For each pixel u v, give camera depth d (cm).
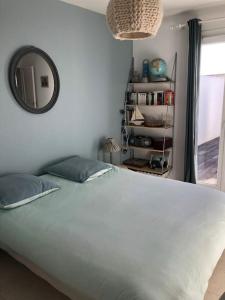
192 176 355
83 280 138
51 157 297
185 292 128
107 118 370
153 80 366
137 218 187
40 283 203
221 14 314
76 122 323
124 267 137
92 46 328
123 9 144
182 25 331
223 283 199
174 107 371
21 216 193
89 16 318
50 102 285
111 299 127
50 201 218
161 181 264
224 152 350
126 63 387
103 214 194
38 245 164
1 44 234
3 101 243
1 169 250
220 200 219
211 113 356
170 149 385
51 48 279
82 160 299
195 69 330
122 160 408
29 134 270
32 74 263
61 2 282
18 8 242
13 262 228
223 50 329
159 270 134
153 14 146
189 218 186
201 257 150
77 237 164
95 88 342
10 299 187
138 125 383
